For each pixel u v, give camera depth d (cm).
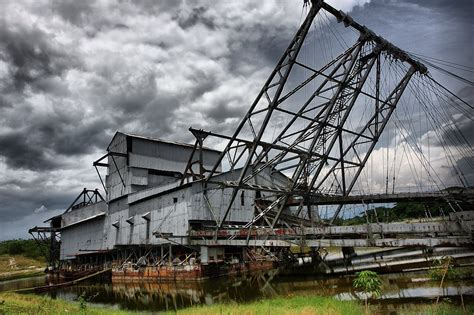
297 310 1695
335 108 3269
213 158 5503
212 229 3703
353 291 2223
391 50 3158
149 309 2298
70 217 6169
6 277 7000
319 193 3506
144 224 4234
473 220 2088
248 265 3759
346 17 2850
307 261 4028
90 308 2370
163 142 5047
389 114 3500
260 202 4112
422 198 2831
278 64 2856
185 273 3462
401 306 1702
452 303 1680
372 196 3131
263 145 3058
